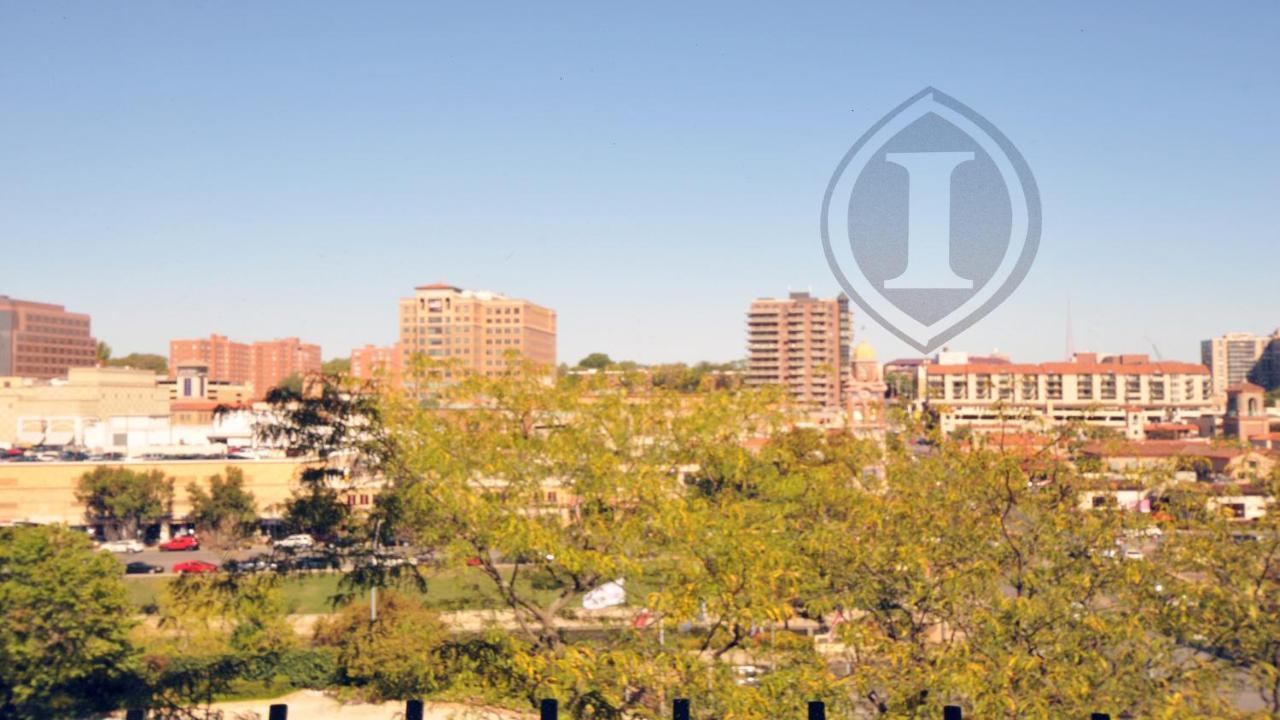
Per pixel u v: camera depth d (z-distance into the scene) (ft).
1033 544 65.82
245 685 141.08
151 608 155.53
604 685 59.21
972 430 72.95
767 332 647.56
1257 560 59.41
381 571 84.69
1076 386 537.24
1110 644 57.31
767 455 83.51
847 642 62.85
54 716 119.85
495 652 72.95
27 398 500.74
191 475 299.79
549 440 76.95
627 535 70.59
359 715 131.34
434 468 73.46
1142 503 67.56
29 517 295.89
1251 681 57.72
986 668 55.52
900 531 67.41
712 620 65.57
